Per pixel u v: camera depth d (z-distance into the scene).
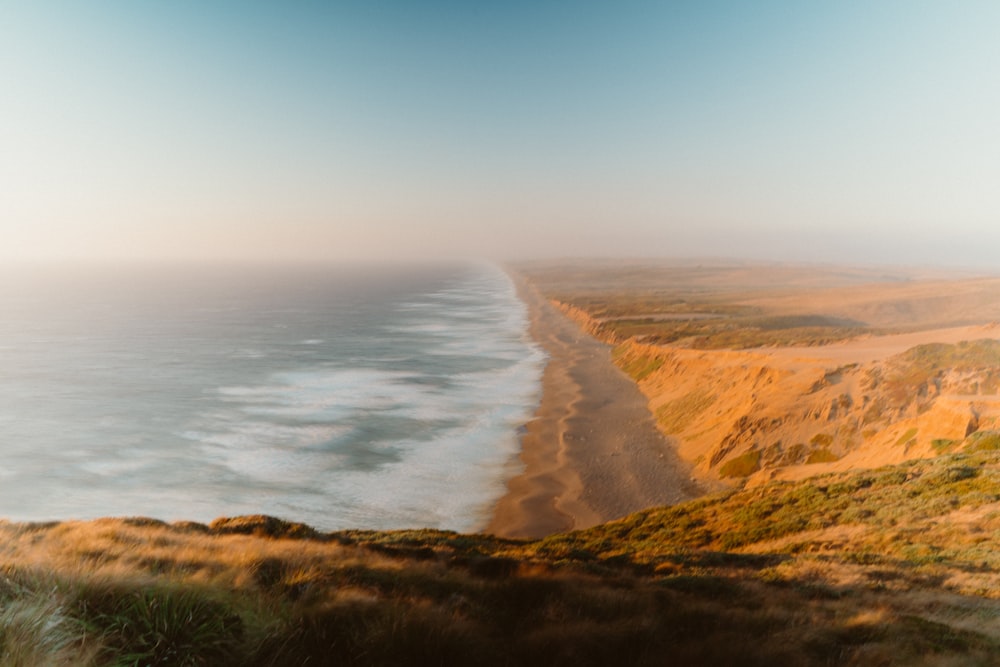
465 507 43.84
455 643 6.77
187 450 56.81
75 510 43.31
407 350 122.25
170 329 159.88
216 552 10.49
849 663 7.82
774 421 51.19
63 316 196.12
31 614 4.87
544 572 11.67
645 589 11.03
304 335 146.75
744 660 7.44
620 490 46.72
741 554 18.91
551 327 166.88
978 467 27.77
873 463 41.44
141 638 5.47
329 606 7.22
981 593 14.13
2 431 63.44
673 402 70.75
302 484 48.16
